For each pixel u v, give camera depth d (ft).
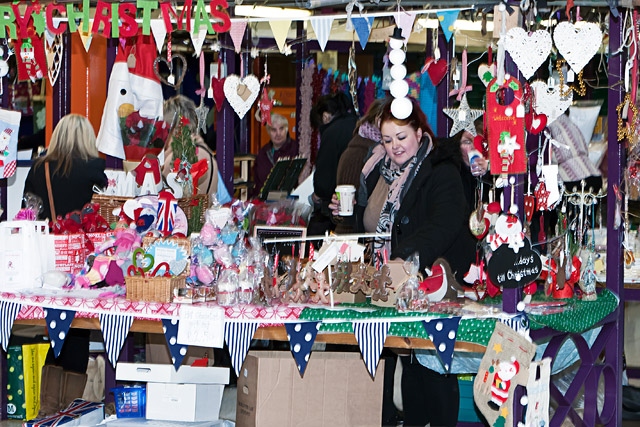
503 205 13.94
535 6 14.19
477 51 21.68
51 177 19.48
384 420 18.15
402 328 14.21
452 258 16.98
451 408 17.31
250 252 15.39
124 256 16.34
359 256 15.74
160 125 20.49
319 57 24.90
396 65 15.15
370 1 15.05
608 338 17.01
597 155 20.86
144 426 17.12
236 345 14.75
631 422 20.33
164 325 14.98
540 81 15.38
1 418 18.97
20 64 16.96
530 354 13.16
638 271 19.98
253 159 24.95
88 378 20.52
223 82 17.11
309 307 14.96
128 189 19.49
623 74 16.61
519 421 13.56
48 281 16.34
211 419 17.58
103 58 24.03
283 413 16.19
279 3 15.60
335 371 16.38
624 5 14.92
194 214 18.17
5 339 15.79
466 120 17.48
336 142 20.67
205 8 15.56
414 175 17.16
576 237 17.66
